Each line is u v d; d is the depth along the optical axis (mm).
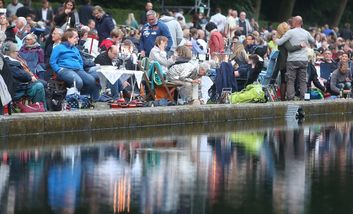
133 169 20516
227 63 36906
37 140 25828
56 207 16047
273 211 15945
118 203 16453
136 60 35625
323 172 20547
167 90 34250
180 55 35062
